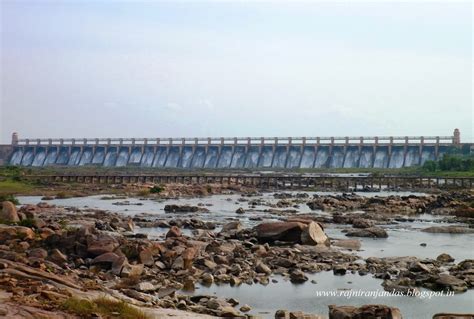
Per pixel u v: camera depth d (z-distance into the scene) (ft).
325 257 136.56
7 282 80.79
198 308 86.43
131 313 72.43
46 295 74.79
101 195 350.84
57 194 345.10
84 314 69.05
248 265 124.36
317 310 91.76
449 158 540.11
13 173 474.49
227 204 298.97
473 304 95.40
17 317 64.28
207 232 173.68
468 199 282.36
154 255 124.26
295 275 114.01
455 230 187.93
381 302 97.04
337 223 213.66
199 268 121.08
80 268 115.55
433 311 91.30
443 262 129.70
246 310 91.20
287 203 296.10
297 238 154.92
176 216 234.38
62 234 134.72
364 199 297.33
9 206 172.14
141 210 262.47
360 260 134.00
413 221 222.69
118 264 114.42
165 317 75.77
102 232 147.95
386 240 169.48
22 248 127.13
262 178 442.09
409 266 121.08
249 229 169.17
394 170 617.21
